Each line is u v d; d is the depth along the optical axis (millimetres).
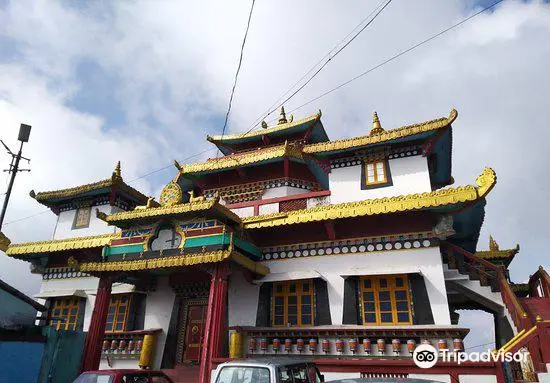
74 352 16234
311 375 9883
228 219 16422
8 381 13945
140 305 19781
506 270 23453
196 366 17188
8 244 22422
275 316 16359
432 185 21703
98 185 24000
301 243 17031
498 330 16344
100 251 21031
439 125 15711
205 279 18516
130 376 10984
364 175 17516
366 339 14242
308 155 18406
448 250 15656
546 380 10953
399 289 14844
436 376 12047
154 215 16469
